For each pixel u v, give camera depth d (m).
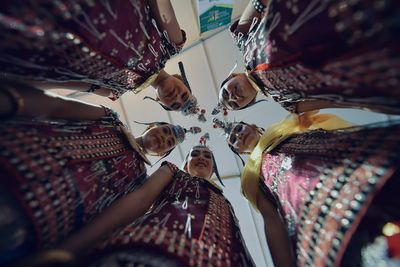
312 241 0.64
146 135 1.13
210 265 0.65
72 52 0.63
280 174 0.82
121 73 0.83
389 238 0.51
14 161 0.54
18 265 0.52
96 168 0.74
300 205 0.69
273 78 0.74
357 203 0.56
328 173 0.65
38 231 0.56
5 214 0.51
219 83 1.84
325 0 0.52
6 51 0.55
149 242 0.63
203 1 1.61
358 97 0.58
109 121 0.93
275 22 0.64
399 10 0.42
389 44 0.44
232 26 1.04
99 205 0.74
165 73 1.14
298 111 0.90
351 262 0.55
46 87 0.77
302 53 0.59
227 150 1.90
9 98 0.59
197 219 0.79
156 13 0.90
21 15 0.50
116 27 0.70
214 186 1.08
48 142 0.64
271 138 0.97
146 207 0.89
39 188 0.57
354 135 0.68
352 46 0.49
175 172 1.10
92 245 0.67
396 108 0.57
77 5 0.58
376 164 0.57
